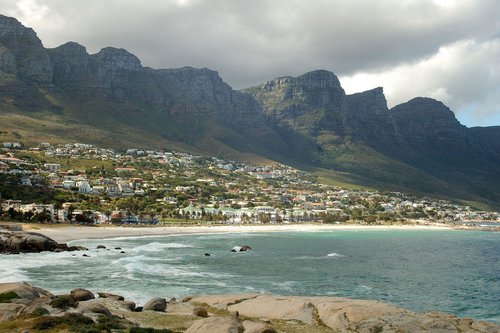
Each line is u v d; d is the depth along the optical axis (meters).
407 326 43.97
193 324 39.75
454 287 84.75
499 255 144.50
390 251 152.62
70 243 147.50
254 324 40.34
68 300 44.97
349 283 86.12
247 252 138.88
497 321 60.50
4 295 47.34
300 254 136.12
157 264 103.12
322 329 44.19
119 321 40.94
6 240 119.31
